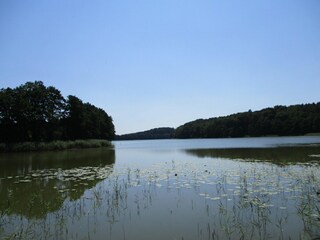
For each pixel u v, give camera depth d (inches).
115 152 2037.4
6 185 718.5
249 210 448.1
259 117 5201.8
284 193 542.9
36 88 2709.2
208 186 633.0
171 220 412.5
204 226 384.8
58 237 362.6
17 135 2586.1
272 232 356.8
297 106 5044.3
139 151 2128.4
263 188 588.4
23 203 537.3
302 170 799.1
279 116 4923.7
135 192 596.4
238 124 5502.0
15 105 2544.3
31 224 415.2
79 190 640.4
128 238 352.8
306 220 394.9
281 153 1397.6
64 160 1395.2
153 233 365.7
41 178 816.3
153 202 512.4
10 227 406.0
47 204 523.5
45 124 2822.3
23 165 1190.3
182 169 919.7
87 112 3555.6
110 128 4370.1
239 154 1443.2
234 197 529.7
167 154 1697.8
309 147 1793.8
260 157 1234.0
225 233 358.6
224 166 954.1
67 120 3139.8
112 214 450.3
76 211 473.4
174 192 585.9
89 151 2193.7
